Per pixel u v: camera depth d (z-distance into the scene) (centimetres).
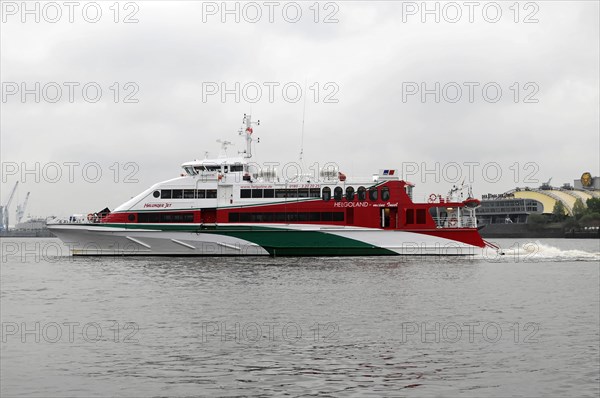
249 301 3741
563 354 2517
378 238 6316
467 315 3331
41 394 2072
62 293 4241
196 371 2298
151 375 2253
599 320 3203
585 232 18862
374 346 2631
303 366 2358
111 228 6400
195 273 5172
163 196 6462
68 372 2295
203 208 6400
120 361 2425
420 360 2434
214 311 3422
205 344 2670
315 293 4044
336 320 3162
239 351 2556
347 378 2220
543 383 2167
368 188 6347
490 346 2644
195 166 6619
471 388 2122
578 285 4578
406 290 4212
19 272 5759
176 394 2064
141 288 4381
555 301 3834
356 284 4459
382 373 2273
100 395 2059
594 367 2345
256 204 6366
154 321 3167
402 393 2072
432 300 3816
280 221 6347
